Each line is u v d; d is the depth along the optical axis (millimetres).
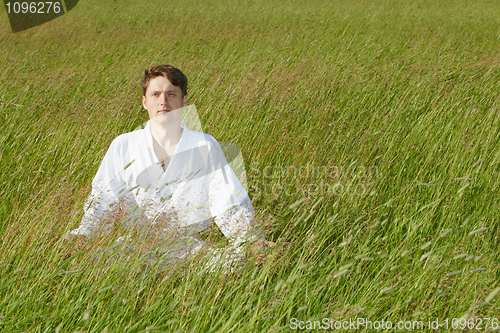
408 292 2207
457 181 3209
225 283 2213
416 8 16641
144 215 2441
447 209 2926
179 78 2535
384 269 2279
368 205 3016
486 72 6484
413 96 5434
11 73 6922
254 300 2139
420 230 2754
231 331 1977
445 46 8914
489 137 4039
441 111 4852
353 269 2393
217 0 20094
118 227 2328
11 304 2037
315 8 17297
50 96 5715
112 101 4973
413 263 2451
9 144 4215
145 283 2162
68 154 3836
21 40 11250
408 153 3801
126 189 2564
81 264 2197
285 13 16031
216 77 6441
